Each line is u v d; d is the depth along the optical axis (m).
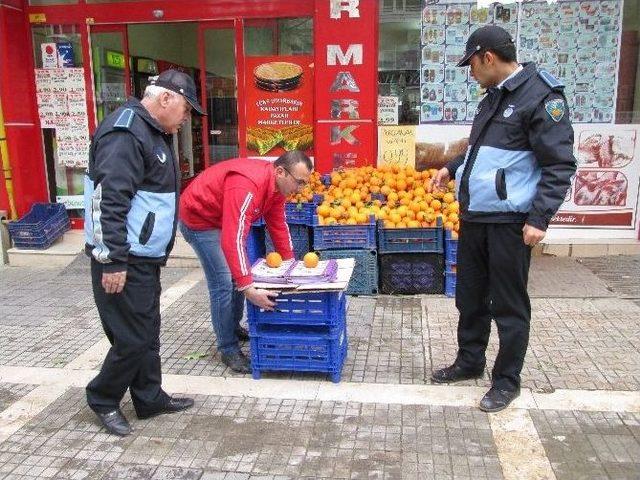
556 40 6.12
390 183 5.74
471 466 2.81
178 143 7.66
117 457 2.97
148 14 6.70
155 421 3.30
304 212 5.54
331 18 6.20
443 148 6.39
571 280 5.48
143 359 3.18
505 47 3.07
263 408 3.40
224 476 2.79
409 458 2.89
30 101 7.01
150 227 2.96
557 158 2.94
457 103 6.34
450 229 5.06
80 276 6.16
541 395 3.44
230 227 3.34
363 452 2.95
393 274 5.30
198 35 6.72
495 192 3.11
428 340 4.30
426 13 6.21
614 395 3.42
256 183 3.39
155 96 2.96
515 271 3.18
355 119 6.37
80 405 3.50
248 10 6.50
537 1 6.06
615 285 5.34
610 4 5.99
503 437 3.04
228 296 3.79
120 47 6.91
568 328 4.42
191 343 4.37
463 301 3.53
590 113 6.21
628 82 6.13
